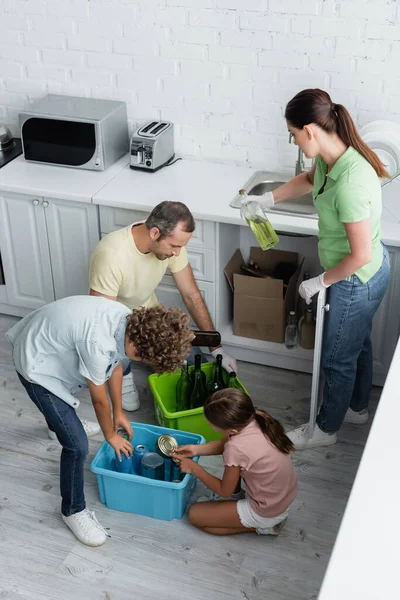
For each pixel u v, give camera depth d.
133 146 3.63
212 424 2.59
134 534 2.80
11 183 3.57
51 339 2.41
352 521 1.82
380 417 2.17
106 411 2.55
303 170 3.56
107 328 2.35
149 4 3.54
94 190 3.50
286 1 3.32
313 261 3.72
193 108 3.73
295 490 2.69
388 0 3.17
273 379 3.61
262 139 3.69
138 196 3.44
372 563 1.72
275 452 2.59
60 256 3.71
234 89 3.61
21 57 3.91
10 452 3.19
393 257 3.16
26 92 4.00
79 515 2.77
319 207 2.70
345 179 2.54
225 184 3.58
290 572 2.64
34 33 3.81
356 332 2.86
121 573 2.65
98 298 2.44
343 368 2.95
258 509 2.66
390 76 3.34
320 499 2.94
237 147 3.75
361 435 3.26
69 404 2.57
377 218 2.64
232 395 2.55
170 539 2.78
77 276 3.75
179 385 3.24
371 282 2.77
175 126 3.81
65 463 2.65
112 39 3.70
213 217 3.28
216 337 3.27
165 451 2.83
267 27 3.41
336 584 1.67
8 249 3.80
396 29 3.23
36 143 3.71
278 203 3.43
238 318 3.60
